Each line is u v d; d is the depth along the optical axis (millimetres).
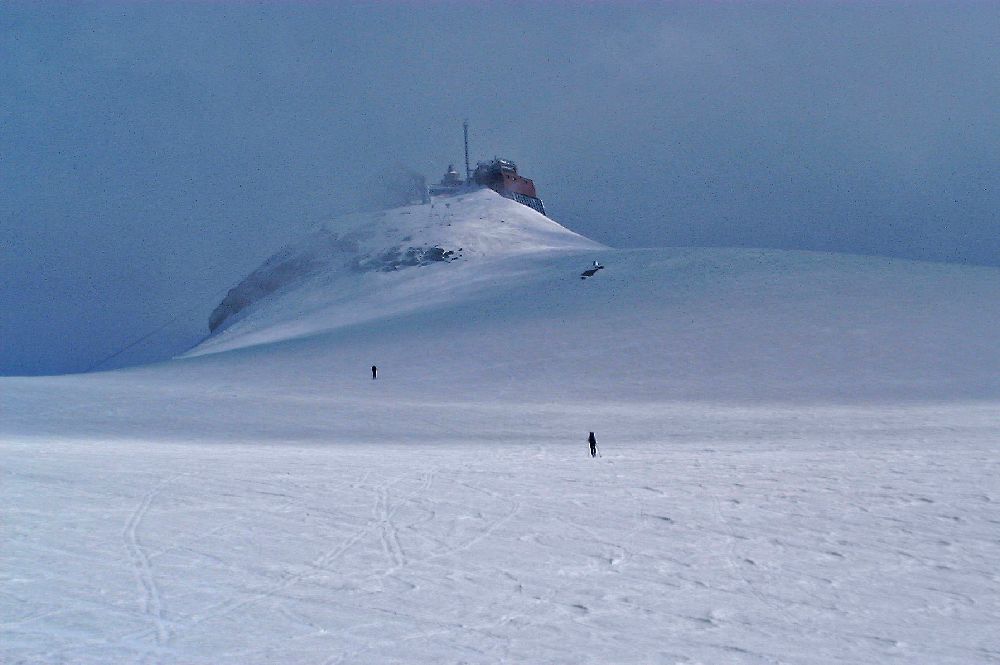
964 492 16406
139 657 8156
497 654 8336
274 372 57094
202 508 15438
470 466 22156
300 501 16250
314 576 11039
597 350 55062
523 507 15711
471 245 118375
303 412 40688
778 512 14977
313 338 75500
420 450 28609
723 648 8531
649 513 15070
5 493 16625
